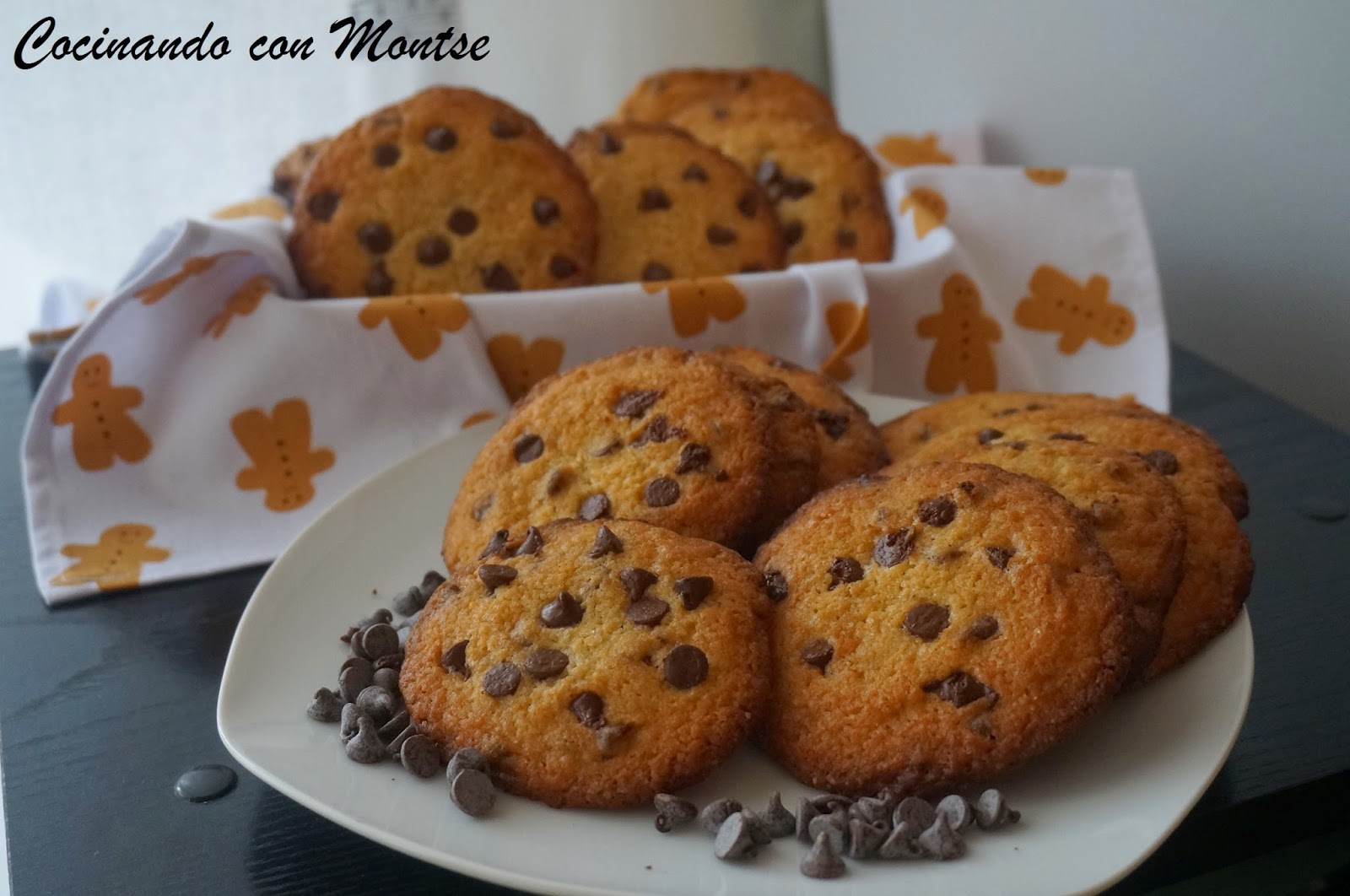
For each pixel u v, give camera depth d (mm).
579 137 640
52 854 390
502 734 385
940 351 614
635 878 353
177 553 527
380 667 425
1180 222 674
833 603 401
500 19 1010
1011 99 805
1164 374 610
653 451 450
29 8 920
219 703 408
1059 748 386
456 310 561
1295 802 399
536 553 419
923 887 347
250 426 562
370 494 495
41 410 550
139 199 994
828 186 649
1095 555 394
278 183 729
